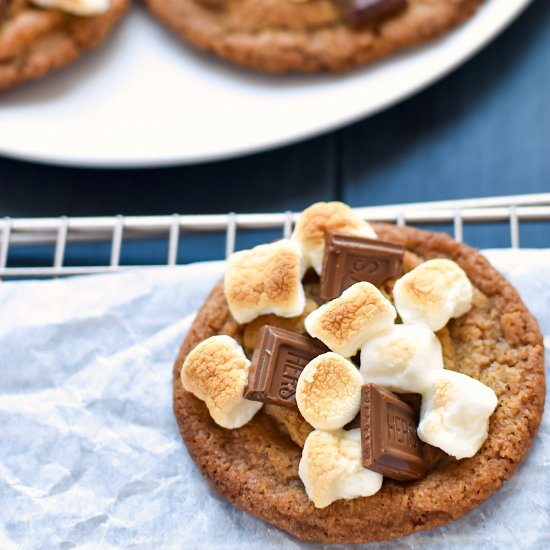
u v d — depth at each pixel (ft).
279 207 1.81
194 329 1.52
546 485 1.45
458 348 1.49
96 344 1.57
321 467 1.42
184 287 1.58
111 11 1.83
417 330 1.46
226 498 1.48
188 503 1.49
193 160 1.77
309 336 1.48
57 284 1.59
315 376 1.44
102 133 1.79
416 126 1.82
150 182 1.83
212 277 1.58
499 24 1.78
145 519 1.49
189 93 1.82
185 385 1.49
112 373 1.56
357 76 1.79
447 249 1.52
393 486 1.44
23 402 1.56
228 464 1.47
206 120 1.79
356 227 1.51
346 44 1.78
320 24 1.80
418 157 1.81
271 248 1.51
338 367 1.44
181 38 1.85
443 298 1.47
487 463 1.44
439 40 1.79
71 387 1.56
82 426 1.54
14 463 1.53
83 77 1.83
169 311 1.58
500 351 1.48
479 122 1.81
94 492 1.51
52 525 1.50
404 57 1.79
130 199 1.83
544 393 1.46
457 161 1.80
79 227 1.60
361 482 1.42
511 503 1.45
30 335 1.58
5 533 1.50
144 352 1.56
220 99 1.81
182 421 1.50
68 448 1.53
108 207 1.83
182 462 1.51
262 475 1.47
